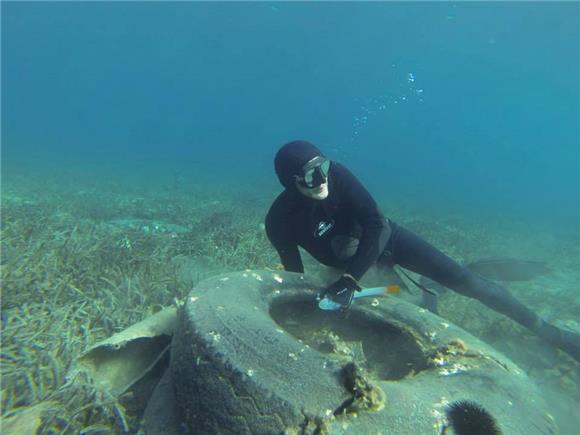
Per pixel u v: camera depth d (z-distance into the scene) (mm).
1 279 3688
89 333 3023
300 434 1607
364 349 2867
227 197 15625
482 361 2377
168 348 2465
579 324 5035
